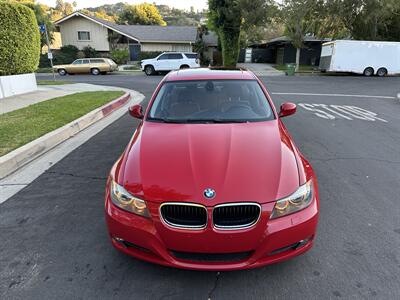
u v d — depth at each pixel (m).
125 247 2.65
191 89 4.11
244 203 2.38
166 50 36.31
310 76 24.67
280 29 49.69
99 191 4.19
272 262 2.49
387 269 2.73
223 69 4.73
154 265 2.80
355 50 24.55
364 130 7.41
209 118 3.70
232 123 3.53
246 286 2.56
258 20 27.27
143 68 26.34
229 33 28.05
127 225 2.50
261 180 2.52
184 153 2.86
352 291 2.49
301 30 27.66
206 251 2.40
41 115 7.91
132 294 2.49
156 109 3.91
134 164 2.80
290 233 2.44
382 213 3.62
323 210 3.69
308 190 2.62
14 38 11.61
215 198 2.38
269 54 44.00
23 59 12.19
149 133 3.34
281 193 2.46
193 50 36.53
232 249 2.39
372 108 10.77
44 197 4.03
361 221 3.46
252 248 2.41
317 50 36.88
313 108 10.49
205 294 2.48
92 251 3.00
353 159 5.38
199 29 39.75
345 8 27.56
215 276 2.67
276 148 2.97
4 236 3.23
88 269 2.76
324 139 6.59
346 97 13.48
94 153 5.66
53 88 15.55
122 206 2.56
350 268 2.75
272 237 2.40
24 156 5.19
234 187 2.45
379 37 29.80
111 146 6.05
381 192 4.14
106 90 14.37
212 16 28.98
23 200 3.96
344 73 27.25
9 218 3.56
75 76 25.48
